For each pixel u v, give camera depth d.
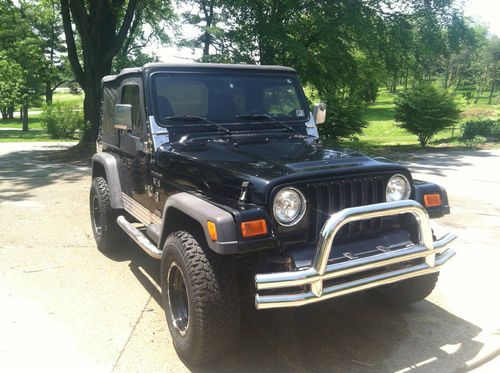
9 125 48.72
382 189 3.39
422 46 18.58
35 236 6.16
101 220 5.24
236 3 16.83
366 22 17.67
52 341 3.53
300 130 4.55
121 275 4.86
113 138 5.20
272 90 4.56
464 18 18.97
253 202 3.00
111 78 5.30
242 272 3.25
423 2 18.30
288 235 3.04
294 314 4.05
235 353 3.41
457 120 19.94
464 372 3.19
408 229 3.44
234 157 3.49
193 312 2.98
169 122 4.04
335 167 3.21
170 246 3.24
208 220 2.90
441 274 4.95
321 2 17.88
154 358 3.33
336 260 3.03
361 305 4.22
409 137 25.19
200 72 4.28
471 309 4.14
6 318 3.88
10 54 29.30
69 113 25.73
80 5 15.23
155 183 4.04
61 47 40.88
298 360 3.33
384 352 3.44
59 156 15.36
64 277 4.78
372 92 30.11
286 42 16.61
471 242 6.02
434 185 3.62
